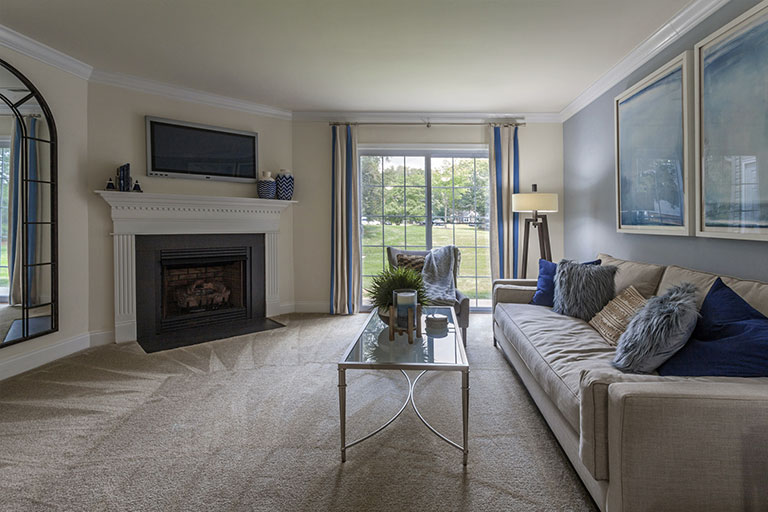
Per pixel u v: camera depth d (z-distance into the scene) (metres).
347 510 1.60
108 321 3.81
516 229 5.07
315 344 3.83
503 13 2.74
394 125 5.09
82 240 3.61
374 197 5.26
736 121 2.22
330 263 5.15
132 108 3.95
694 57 2.54
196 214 4.27
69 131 3.49
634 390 1.28
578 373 1.84
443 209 5.28
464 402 1.88
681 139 2.70
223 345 3.78
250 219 4.70
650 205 3.09
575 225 4.71
